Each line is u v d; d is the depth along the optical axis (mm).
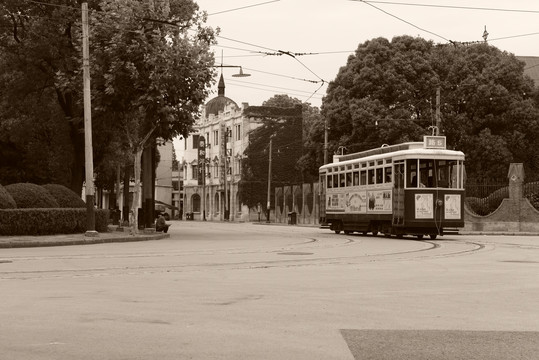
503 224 51719
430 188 36906
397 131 66000
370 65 69125
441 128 67688
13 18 45500
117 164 63375
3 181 57469
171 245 31875
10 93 46938
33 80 45938
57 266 19875
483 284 15062
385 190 39062
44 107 47875
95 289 14086
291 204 91562
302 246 30453
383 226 39906
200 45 38969
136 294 13258
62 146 50250
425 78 68812
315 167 80688
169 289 14086
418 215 36719
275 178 109562
